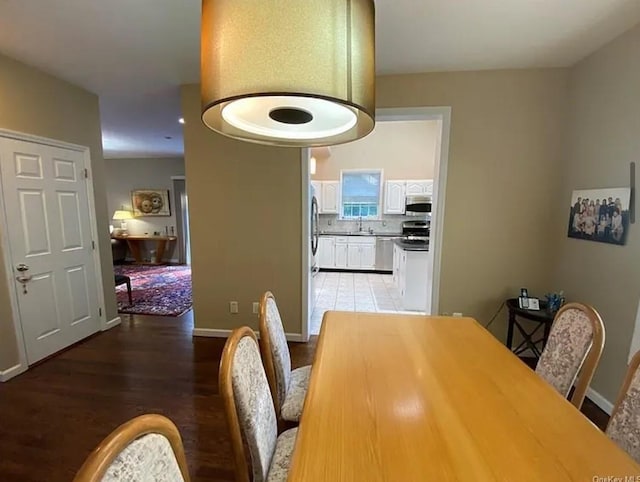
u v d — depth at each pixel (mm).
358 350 1512
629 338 2018
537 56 2475
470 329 1784
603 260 2246
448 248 2975
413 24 2057
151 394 2361
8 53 2471
